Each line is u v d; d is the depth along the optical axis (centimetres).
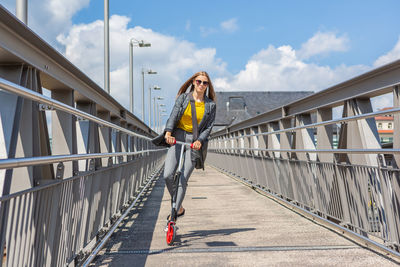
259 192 799
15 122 240
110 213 441
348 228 394
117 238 395
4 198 173
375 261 304
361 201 362
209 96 384
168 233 353
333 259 312
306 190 520
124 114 767
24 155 260
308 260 310
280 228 434
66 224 263
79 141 423
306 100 575
